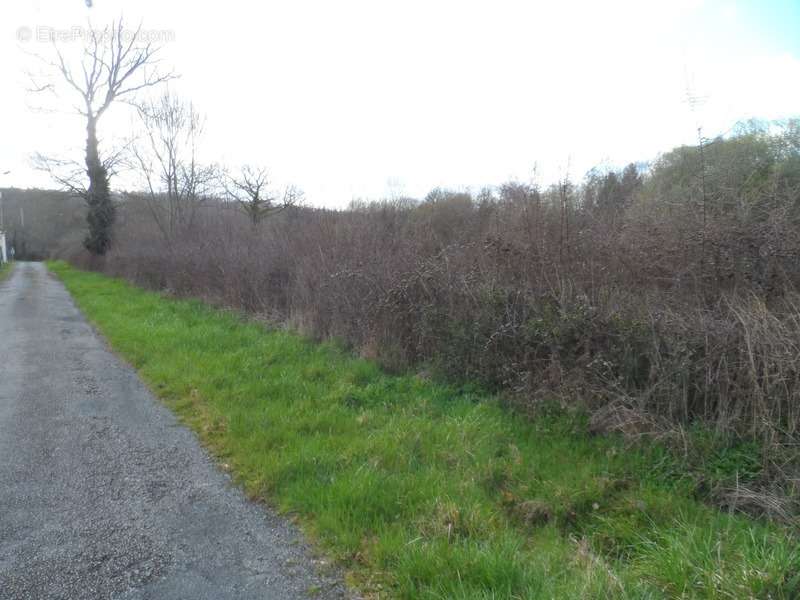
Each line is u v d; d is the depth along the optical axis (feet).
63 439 17.62
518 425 17.35
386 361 24.17
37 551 11.26
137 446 17.11
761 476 12.85
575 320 17.75
